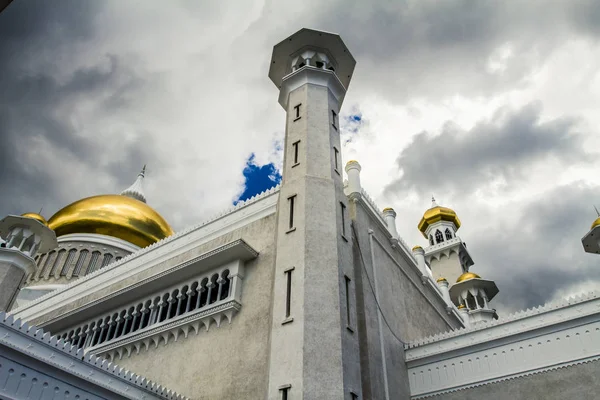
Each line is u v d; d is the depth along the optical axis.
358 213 25.92
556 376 19.61
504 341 21.73
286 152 26.41
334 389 17.27
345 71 31.91
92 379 16.22
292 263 20.84
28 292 41.47
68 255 45.28
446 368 22.94
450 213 59.00
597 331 19.52
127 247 47.44
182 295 24.89
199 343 22.72
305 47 30.91
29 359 14.49
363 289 22.66
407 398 22.83
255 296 22.25
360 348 20.77
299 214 22.56
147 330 24.67
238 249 23.14
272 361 18.41
